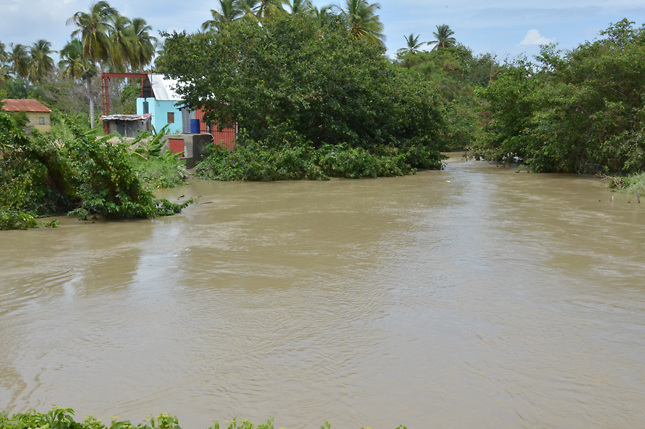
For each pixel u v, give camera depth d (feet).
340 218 36.96
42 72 248.73
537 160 77.05
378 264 24.06
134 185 38.01
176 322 16.90
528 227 33.30
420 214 38.70
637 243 28.48
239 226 34.04
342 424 11.07
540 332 16.01
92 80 213.46
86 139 37.83
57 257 25.80
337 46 80.69
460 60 206.90
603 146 65.05
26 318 17.35
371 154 77.25
